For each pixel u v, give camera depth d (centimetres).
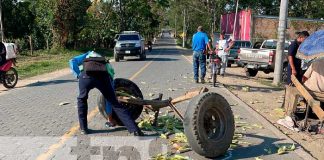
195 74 1518
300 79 991
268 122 838
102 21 5416
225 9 6444
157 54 4184
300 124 848
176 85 1432
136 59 3183
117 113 715
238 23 3997
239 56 2088
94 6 5481
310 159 601
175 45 8756
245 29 3847
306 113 843
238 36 3991
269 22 3816
